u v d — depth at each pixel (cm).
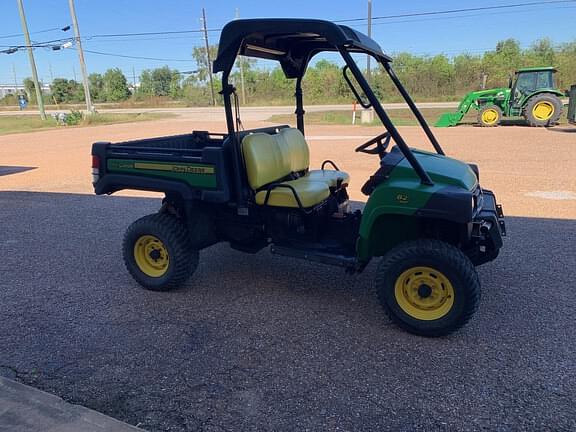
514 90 1638
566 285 388
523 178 779
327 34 309
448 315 306
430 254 302
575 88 1446
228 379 275
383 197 313
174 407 252
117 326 341
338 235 383
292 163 441
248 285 409
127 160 394
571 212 584
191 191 368
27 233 579
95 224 611
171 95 5925
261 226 385
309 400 255
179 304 375
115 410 250
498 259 444
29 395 260
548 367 280
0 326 343
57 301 384
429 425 235
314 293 391
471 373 276
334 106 3600
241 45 345
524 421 236
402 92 406
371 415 242
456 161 361
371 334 323
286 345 311
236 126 366
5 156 1323
